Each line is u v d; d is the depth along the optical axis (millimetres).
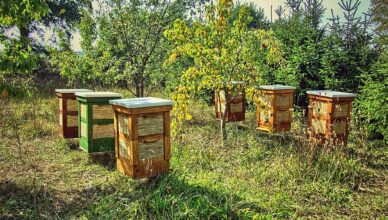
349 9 7348
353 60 7133
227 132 6434
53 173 4297
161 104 3611
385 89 5941
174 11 7547
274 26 9281
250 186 3893
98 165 4602
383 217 3230
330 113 5109
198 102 9680
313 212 3332
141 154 3562
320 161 4391
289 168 4277
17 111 7898
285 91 5895
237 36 5570
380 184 4121
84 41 7488
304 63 7566
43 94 10531
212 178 4055
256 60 8180
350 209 3428
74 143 5699
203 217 3047
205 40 5492
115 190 3717
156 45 7637
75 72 7480
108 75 7469
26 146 5543
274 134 6332
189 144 5500
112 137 4766
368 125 6336
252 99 5984
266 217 3098
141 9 7434
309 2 8430
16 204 3334
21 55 3289
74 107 5414
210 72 5516
